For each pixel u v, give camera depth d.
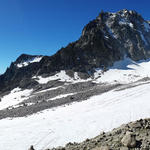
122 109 25.84
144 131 8.21
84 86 60.09
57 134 19.36
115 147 7.39
